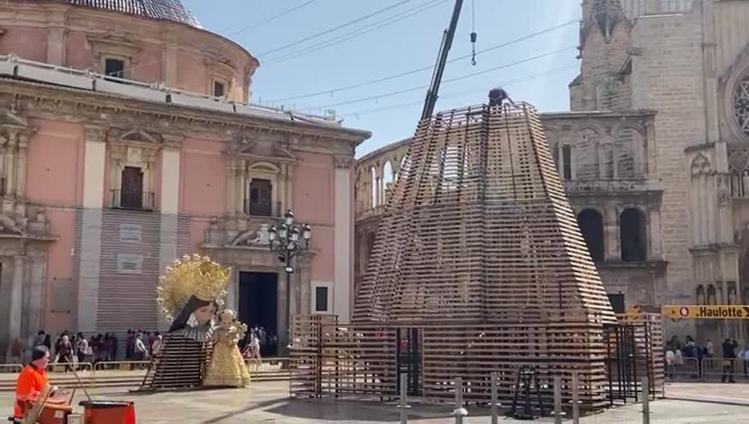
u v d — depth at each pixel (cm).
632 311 4316
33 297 3966
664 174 5225
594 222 5303
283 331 4600
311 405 2280
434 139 2591
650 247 5150
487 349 2206
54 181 4069
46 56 4469
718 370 4084
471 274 2298
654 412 2122
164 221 4325
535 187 2391
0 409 2325
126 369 3759
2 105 3925
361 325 2444
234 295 4478
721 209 5053
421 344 2312
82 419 1338
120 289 4178
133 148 4281
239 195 4553
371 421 1923
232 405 2309
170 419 1992
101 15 4569
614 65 5919
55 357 3716
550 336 2138
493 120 2531
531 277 2269
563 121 5334
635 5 5906
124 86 4356
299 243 3881
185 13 5228
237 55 5262
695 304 5047
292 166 4741
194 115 4403
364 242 6269
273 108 4844
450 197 2462
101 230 4156
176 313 2953
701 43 5334
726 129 5275
